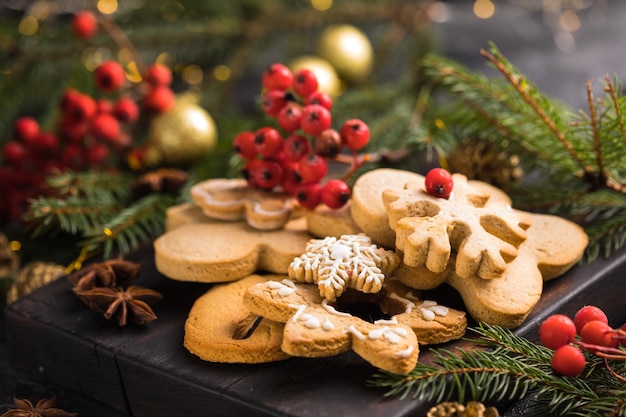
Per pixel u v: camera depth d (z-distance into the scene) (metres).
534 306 0.50
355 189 0.52
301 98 0.55
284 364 0.48
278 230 0.54
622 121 0.53
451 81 0.59
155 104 0.63
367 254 0.49
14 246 0.60
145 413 0.50
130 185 0.62
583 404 0.47
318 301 0.48
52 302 0.53
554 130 0.56
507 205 0.52
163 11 0.74
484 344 0.48
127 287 0.53
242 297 0.51
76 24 0.66
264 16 0.73
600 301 0.53
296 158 0.53
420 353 0.48
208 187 0.56
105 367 0.50
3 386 0.53
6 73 0.68
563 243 0.53
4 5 0.78
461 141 0.60
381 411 0.45
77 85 0.68
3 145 0.69
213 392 0.47
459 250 0.49
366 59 0.71
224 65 0.74
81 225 0.58
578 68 0.78
